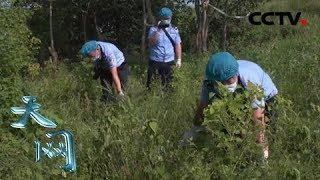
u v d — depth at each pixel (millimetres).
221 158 4227
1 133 5598
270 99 4844
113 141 4621
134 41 16281
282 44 12273
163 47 8344
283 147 4805
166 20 8398
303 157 4750
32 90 7219
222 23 14906
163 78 8383
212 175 4234
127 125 4703
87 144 5055
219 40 14961
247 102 4203
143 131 4637
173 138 5246
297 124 4922
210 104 4348
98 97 6871
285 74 8250
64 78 9133
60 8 15742
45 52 15602
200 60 11383
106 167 4703
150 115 5816
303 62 8703
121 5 15828
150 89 7742
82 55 7609
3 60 6242
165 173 4289
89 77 7719
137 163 4551
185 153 4398
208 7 14070
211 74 4375
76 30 16250
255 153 4230
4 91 5980
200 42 13883
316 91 6812
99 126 5113
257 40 14742
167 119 5773
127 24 16281
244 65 4684
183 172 4219
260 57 10031
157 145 4574
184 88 7727
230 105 4145
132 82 8125
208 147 4289
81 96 7785
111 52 7438
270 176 4184
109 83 7609
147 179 4406
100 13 16062
